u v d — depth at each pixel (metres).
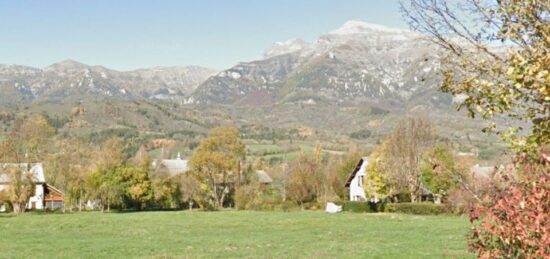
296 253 31.64
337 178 99.56
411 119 74.31
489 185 8.61
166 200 100.56
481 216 8.34
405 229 47.03
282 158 173.62
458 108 9.97
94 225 56.50
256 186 94.94
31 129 100.94
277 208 86.56
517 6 8.92
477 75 9.45
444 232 43.28
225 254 31.62
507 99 8.83
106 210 96.06
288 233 45.44
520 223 7.30
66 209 96.12
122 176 93.88
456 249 31.59
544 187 7.32
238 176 98.31
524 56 8.52
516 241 7.54
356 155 101.69
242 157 100.06
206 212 81.88
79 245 37.03
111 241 39.66
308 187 93.69
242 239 40.44
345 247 34.12
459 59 9.69
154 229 50.84
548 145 8.51
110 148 102.44
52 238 42.59
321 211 82.00
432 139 71.75
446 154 61.66
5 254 32.50
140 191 93.62
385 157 75.81
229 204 101.00
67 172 96.81
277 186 102.88
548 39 8.47
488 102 9.21
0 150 87.75
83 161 106.62
